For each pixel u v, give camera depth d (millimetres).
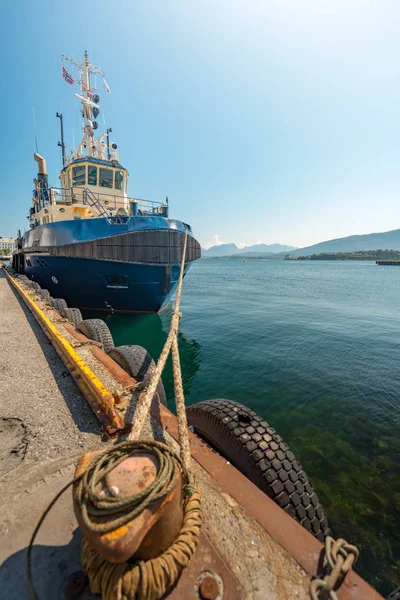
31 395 3166
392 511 3369
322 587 1143
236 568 1292
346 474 3988
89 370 3100
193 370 7758
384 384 6949
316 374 7551
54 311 6762
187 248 10898
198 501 1403
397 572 2689
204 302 20719
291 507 1986
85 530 1002
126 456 1243
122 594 1052
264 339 10953
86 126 14031
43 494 1820
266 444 2242
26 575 1291
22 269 19188
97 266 9609
